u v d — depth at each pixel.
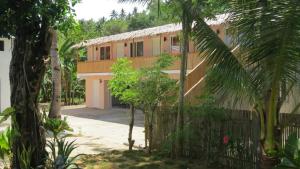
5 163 9.29
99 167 10.29
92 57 36.03
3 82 25.44
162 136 12.08
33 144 8.56
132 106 12.54
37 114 8.70
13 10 7.59
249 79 7.34
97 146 13.89
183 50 11.04
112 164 10.63
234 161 9.92
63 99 42.97
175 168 10.16
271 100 7.61
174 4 10.15
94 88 34.84
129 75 11.89
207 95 10.55
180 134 11.08
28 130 8.50
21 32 8.16
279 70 6.53
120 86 12.05
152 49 28.70
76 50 36.34
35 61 8.33
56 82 19.58
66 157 8.64
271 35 6.09
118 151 12.61
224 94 8.12
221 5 8.07
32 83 8.38
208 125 10.58
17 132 8.40
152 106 12.16
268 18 6.07
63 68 39.00
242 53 6.93
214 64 7.66
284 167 7.36
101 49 34.66
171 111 11.76
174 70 19.69
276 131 7.88
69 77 40.53
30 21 7.98
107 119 24.83
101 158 11.46
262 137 8.07
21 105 8.41
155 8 11.05
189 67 20.58
